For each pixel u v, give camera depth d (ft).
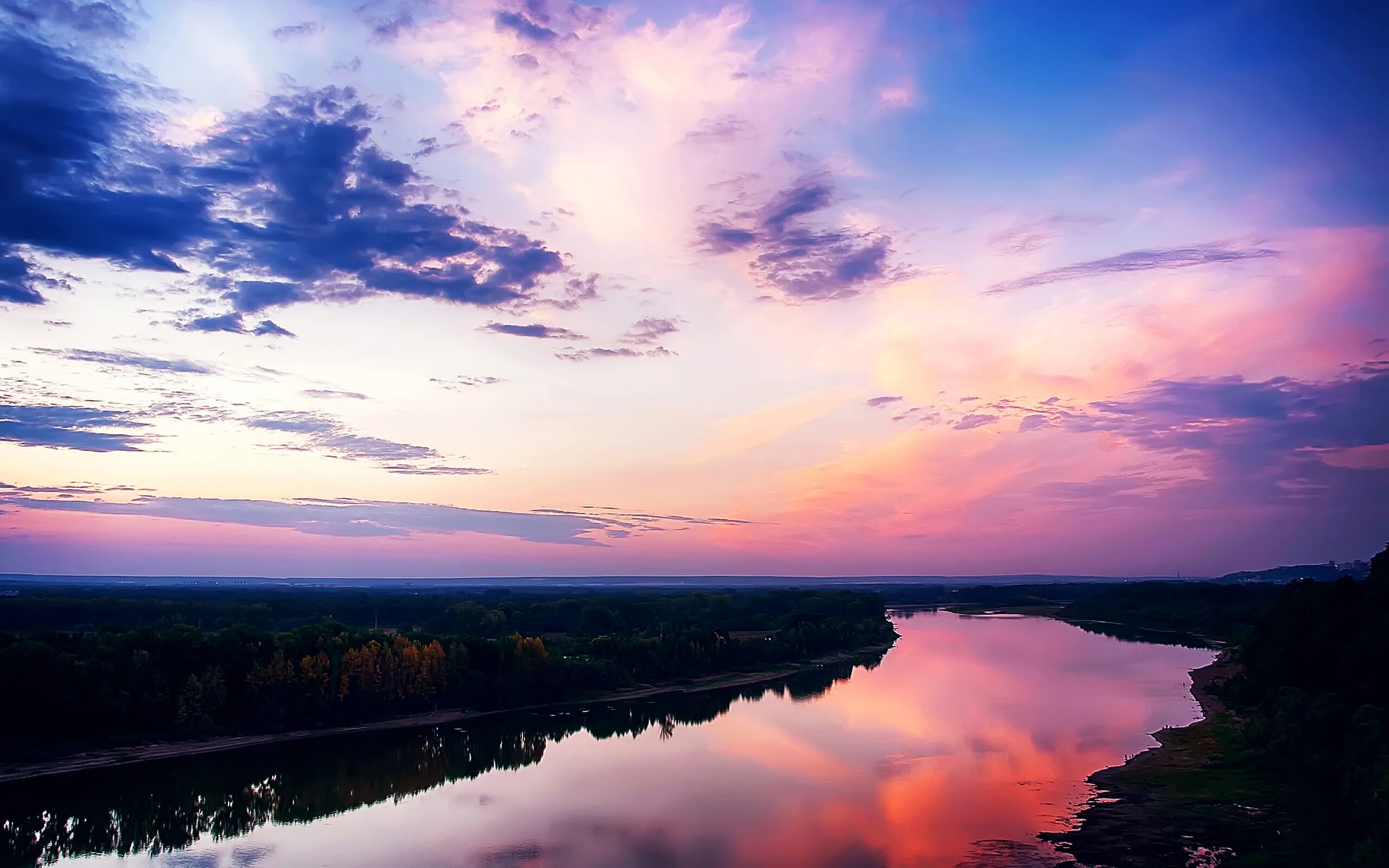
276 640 394.93
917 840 208.85
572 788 268.41
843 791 254.88
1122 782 252.62
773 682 540.93
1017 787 252.21
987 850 200.13
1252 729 291.38
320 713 377.30
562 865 198.90
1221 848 195.62
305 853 212.23
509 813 241.35
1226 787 241.35
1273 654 353.31
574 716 419.95
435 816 241.35
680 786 267.39
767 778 274.16
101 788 280.10
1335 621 332.80
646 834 218.59
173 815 249.55
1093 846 199.82
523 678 444.55
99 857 214.07
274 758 323.98
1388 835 168.86
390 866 201.77
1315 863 182.39
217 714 357.82
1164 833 206.80
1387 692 274.57
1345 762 223.30
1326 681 317.63
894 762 289.33
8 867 208.74
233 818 245.65
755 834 216.13
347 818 242.37
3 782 285.43
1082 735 324.19
